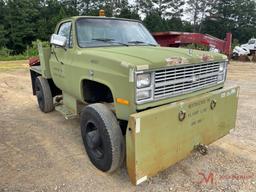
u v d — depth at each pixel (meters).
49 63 5.38
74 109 4.66
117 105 3.25
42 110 6.27
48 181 3.48
